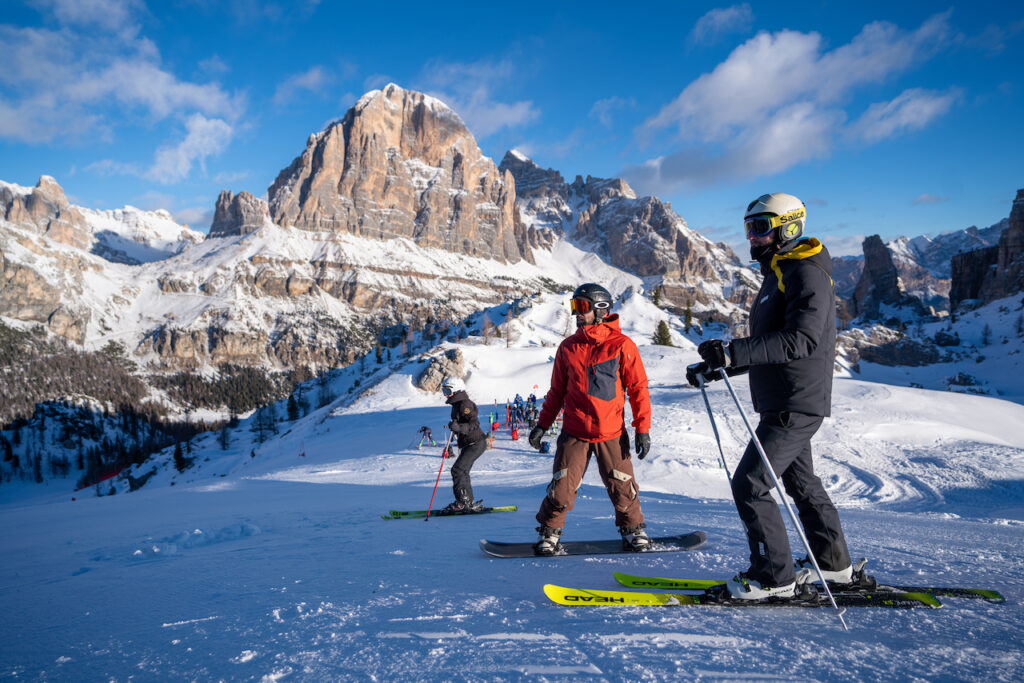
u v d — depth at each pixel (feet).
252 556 13.38
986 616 7.22
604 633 6.54
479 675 5.37
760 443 7.93
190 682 5.64
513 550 12.23
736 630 6.70
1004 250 605.73
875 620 7.09
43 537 20.97
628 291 353.92
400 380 225.35
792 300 8.01
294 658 6.11
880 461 83.15
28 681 5.93
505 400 199.00
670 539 12.66
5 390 583.58
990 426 123.03
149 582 10.96
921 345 419.95
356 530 17.63
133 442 530.68
